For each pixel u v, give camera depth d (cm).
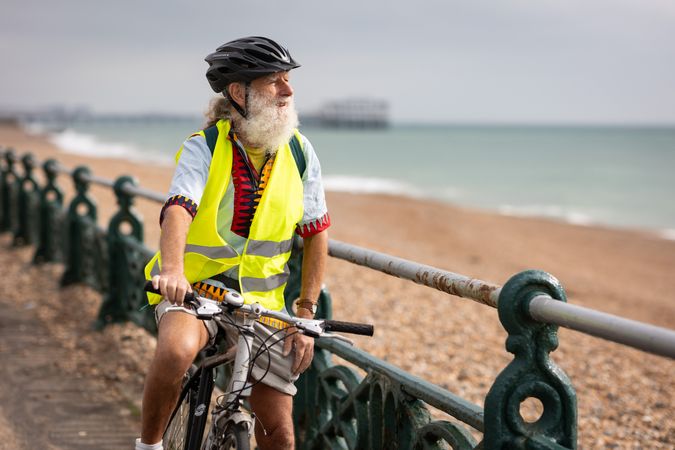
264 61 242
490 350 622
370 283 844
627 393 538
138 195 535
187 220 235
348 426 290
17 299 679
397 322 692
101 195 1630
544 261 1538
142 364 515
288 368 255
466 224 2028
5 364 508
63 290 704
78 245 705
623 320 170
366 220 1892
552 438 197
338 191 2859
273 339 251
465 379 542
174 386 235
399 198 2633
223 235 249
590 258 1673
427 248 1489
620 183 4362
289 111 250
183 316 240
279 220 251
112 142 8306
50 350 541
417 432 242
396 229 1775
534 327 197
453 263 1259
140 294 546
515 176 4738
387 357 580
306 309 259
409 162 6097
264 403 256
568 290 1202
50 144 6178
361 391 274
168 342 233
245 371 233
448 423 229
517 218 2344
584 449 428
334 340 297
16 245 913
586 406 504
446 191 3519
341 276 870
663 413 496
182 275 223
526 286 196
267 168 253
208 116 260
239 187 248
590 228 2256
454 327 689
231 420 232
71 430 407
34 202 891
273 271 255
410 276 251
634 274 1504
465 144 11025
